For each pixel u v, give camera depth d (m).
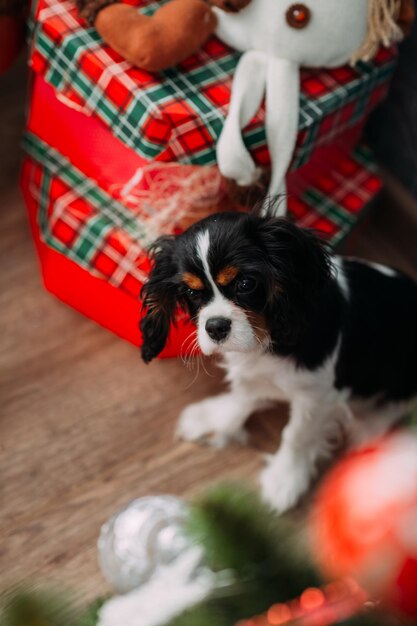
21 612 0.69
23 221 1.92
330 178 1.81
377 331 1.42
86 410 1.66
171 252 1.18
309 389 1.38
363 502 0.47
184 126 1.34
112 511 1.52
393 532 0.45
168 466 1.60
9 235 1.90
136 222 1.55
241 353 1.31
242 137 1.40
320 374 1.36
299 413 1.45
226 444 1.64
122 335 1.73
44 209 1.68
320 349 1.32
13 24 1.72
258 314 1.16
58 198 1.61
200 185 1.46
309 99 1.47
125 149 1.46
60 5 1.43
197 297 1.17
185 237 1.15
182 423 1.64
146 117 1.33
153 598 0.90
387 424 1.61
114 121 1.40
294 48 1.42
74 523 1.50
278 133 1.41
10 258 1.87
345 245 1.90
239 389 1.53
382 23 1.43
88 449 1.61
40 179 1.72
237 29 1.43
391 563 0.46
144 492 1.55
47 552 1.46
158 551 1.23
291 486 1.53
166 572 0.99
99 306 1.70
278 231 1.15
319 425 1.49
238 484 0.82
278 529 0.75
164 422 1.66
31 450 1.59
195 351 1.54
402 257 1.98
